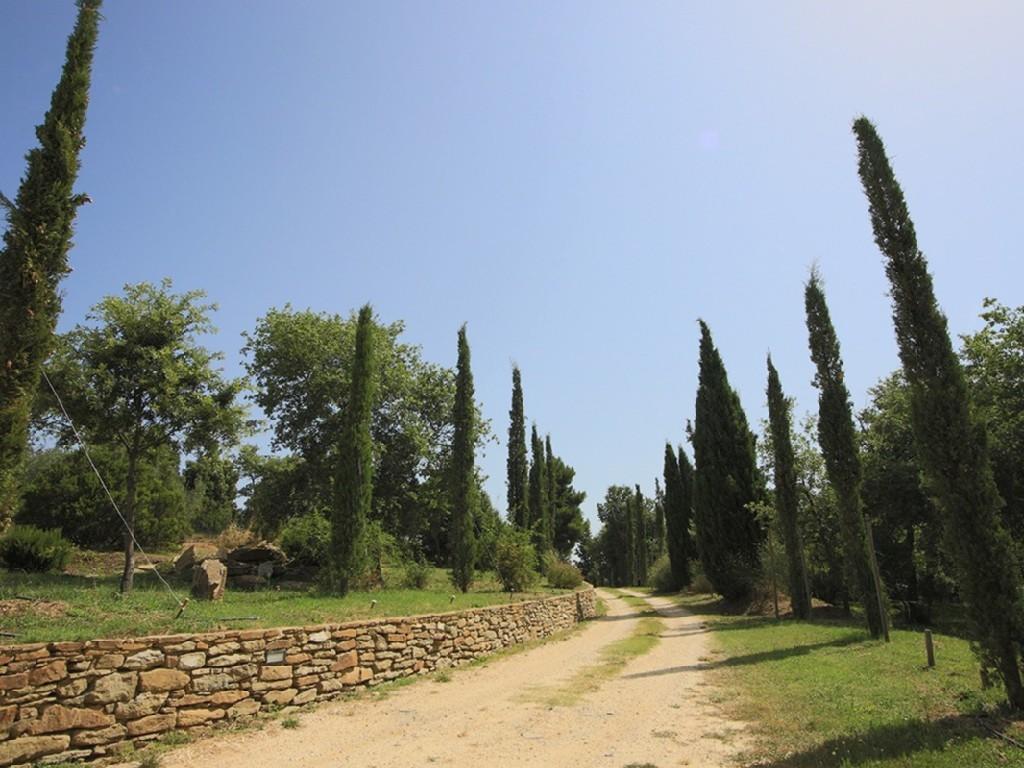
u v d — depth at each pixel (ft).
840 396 58.08
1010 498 61.77
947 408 27.04
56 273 32.19
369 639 34.91
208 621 30.04
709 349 109.50
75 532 83.76
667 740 23.80
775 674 37.01
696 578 138.21
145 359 52.60
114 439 55.16
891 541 88.02
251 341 94.99
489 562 93.09
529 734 24.85
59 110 33.53
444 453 97.96
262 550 74.54
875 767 18.54
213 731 24.85
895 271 29.19
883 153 30.71
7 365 29.53
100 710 22.18
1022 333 59.57
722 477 103.35
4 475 29.17
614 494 293.02
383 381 92.58
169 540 95.09
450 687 35.55
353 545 56.65
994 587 25.14
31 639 22.71
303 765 20.89
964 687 29.68
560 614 73.82
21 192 31.78
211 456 59.00
